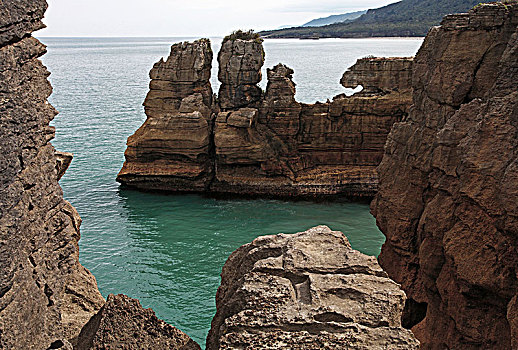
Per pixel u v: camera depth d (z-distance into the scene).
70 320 14.06
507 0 22.08
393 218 23.86
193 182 46.94
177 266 32.00
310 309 10.91
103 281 29.78
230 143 46.03
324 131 47.25
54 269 11.37
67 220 12.38
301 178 46.88
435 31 23.72
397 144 25.19
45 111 11.12
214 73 152.62
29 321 9.70
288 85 47.22
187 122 46.12
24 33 9.80
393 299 11.01
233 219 40.78
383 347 10.01
